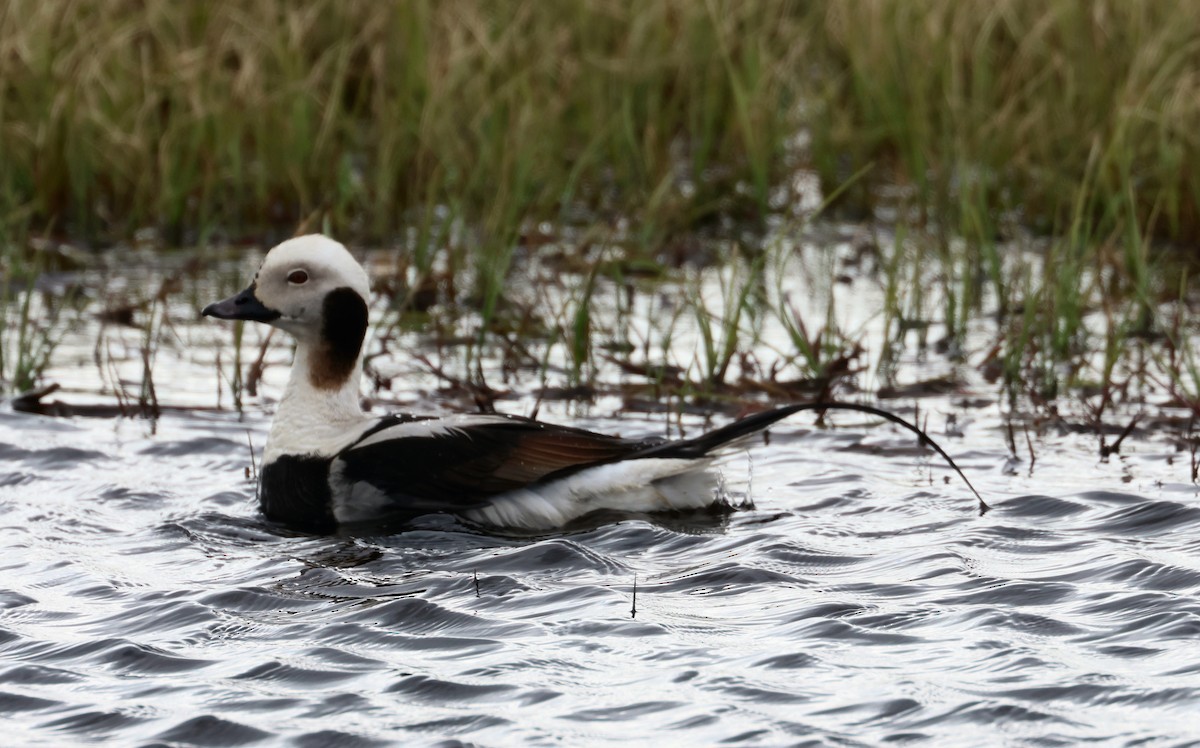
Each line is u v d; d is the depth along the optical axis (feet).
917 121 65.51
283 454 34.88
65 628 27.14
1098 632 26.30
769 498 34.86
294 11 70.03
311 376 35.65
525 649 25.88
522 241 60.39
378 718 23.47
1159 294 52.95
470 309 53.52
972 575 29.14
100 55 64.75
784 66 69.92
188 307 53.62
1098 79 65.51
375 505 34.30
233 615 27.73
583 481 33.81
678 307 49.32
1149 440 39.55
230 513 34.58
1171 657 25.12
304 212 62.80
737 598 28.27
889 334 49.90
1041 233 62.23
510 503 33.73
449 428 34.53
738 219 65.21
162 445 39.37
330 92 69.77
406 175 64.28
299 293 35.42
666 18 72.02
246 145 67.26
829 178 66.95
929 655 25.43
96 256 59.88
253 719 23.49
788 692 24.09
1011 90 67.36
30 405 42.75
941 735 22.65
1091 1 67.67
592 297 54.39
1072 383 44.86
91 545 31.86
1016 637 26.07
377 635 26.68
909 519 32.99
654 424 41.39
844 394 44.68
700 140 70.90
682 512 34.06
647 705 23.75
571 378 45.85
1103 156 59.36
